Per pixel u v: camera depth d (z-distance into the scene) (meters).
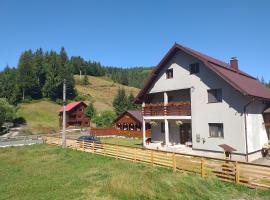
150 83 28.53
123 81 179.75
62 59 126.00
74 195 13.10
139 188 12.67
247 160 20.78
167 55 26.19
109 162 21.03
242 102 21.08
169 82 26.70
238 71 28.09
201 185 13.48
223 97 22.25
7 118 65.44
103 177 16.28
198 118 23.94
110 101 123.25
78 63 176.38
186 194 12.25
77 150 27.92
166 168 18.00
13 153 27.62
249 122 21.62
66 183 15.40
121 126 48.28
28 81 96.00
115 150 23.33
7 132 59.03
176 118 25.80
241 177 14.39
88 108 79.94
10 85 93.31
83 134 55.88
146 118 29.23
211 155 22.80
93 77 173.00
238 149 21.22
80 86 139.62
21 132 59.41
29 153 27.25
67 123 74.38
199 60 24.11
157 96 30.06
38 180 16.39
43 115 82.19
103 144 24.92
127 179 13.97
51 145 33.78
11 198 13.16
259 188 13.29
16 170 19.56
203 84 23.72
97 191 13.50
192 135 24.36
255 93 21.59
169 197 11.95
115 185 13.23
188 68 25.06
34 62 104.62
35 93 97.50
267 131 25.30
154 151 19.62
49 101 96.62
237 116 21.36
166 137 26.89
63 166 20.33
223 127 22.19
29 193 13.84
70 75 106.75
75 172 18.11
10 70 115.50
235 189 13.43
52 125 73.31
